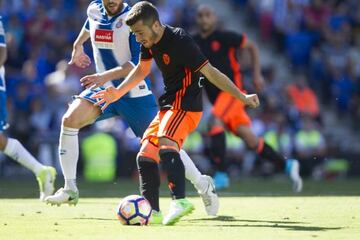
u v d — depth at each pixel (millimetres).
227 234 21656
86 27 30531
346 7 76312
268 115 64188
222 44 42656
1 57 33125
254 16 76812
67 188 28125
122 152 58906
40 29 65125
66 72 61219
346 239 20625
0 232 22109
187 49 24531
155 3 70438
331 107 72062
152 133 25562
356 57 73125
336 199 35656
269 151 42500
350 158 65375
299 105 66688
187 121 25094
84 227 23438
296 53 73562
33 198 36156
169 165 24406
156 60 25188
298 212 28797
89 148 58125
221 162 44094
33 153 58469
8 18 64625
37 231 22344
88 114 28141
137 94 29406
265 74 67938
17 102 59656
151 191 25141
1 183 50531
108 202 33938
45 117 59344
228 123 42500
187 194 39812
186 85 25031
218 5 78000
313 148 64062
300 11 74812
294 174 42500
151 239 20453
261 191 43219
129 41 28828
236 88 24688
